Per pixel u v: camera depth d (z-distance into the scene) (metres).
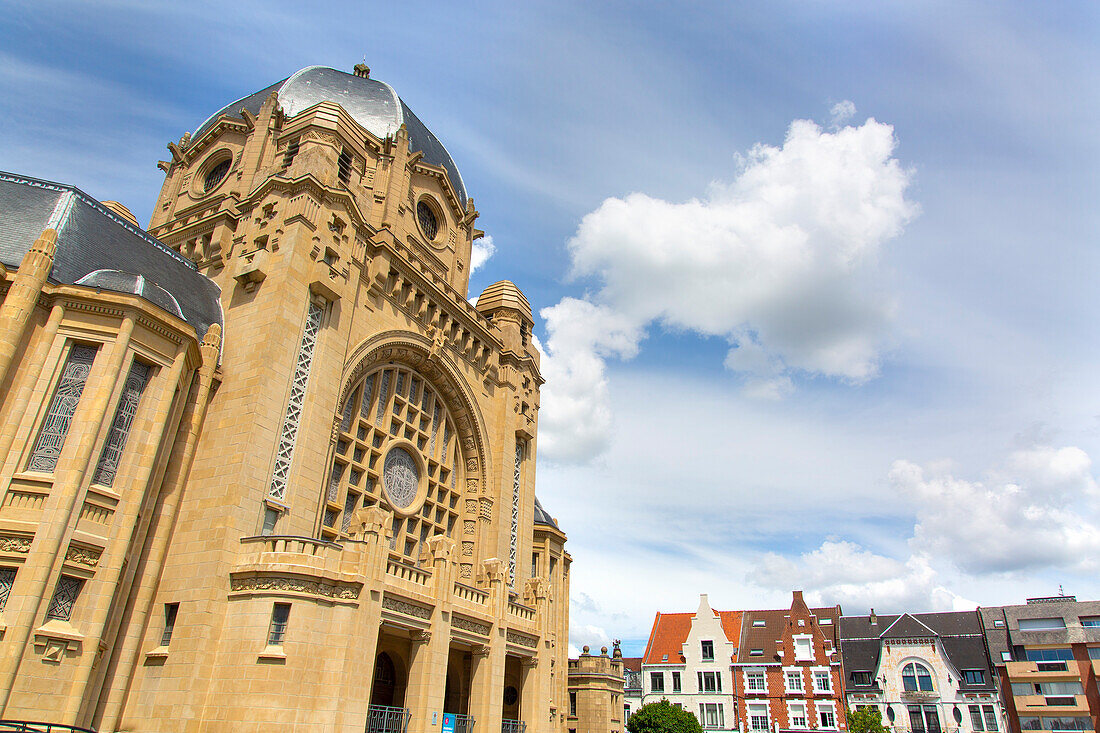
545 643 37.12
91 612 21.39
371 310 35.12
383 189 42.62
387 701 32.19
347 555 26.09
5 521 20.53
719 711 70.94
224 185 41.84
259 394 27.36
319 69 49.56
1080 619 63.38
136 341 23.95
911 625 70.62
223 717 22.58
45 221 26.48
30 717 19.50
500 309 48.00
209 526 25.41
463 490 41.28
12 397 21.86
